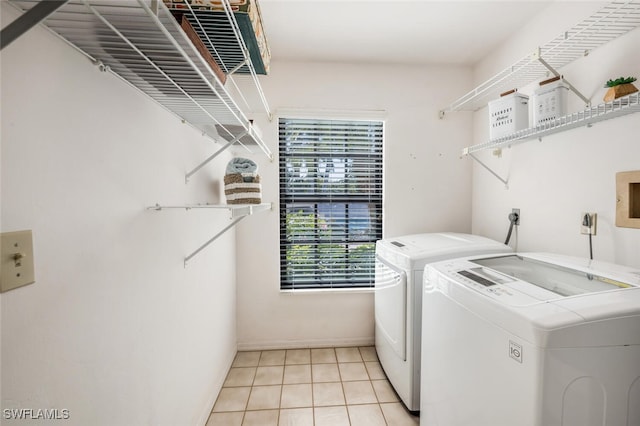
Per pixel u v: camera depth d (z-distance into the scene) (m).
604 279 0.96
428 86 2.14
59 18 0.56
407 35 1.75
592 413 0.72
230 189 1.45
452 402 1.04
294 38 1.78
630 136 1.11
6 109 0.51
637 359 0.73
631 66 1.11
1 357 0.50
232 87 2.01
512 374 0.77
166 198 1.09
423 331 1.28
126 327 0.85
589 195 1.28
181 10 0.95
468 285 0.97
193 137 1.34
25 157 0.54
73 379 0.66
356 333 2.21
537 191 1.58
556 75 1.28
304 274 2.20
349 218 2.20
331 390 1.72
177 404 1.18
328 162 2.16
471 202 2.21
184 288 1.25
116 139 0.80
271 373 1.88
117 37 0.64
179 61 0.77
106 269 0.76
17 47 0.53
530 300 0.81
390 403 1.61
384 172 2.15
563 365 0.70
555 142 1.46
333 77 2.08
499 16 1.57
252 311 2.16
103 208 0.75
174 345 1.15
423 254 1.48
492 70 1.93
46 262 0.59
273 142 2.07
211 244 1.59
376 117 2.10
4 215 0.50
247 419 1.50
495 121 1.46
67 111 0.64
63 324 0.63
